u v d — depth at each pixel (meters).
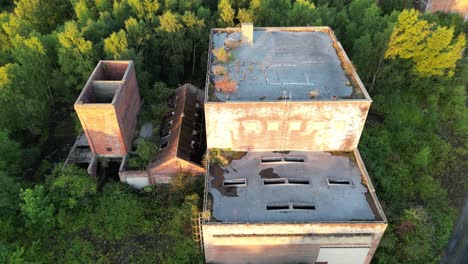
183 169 38.28
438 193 42.03
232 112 32.75
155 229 36.22
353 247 31.09
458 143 49.44
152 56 53.97
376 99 53.50
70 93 50.25
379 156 44.66
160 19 51.03
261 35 42.47
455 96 54.81
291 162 34.91
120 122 38.66
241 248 31.70
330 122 33.53
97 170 41.44
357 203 31.05
